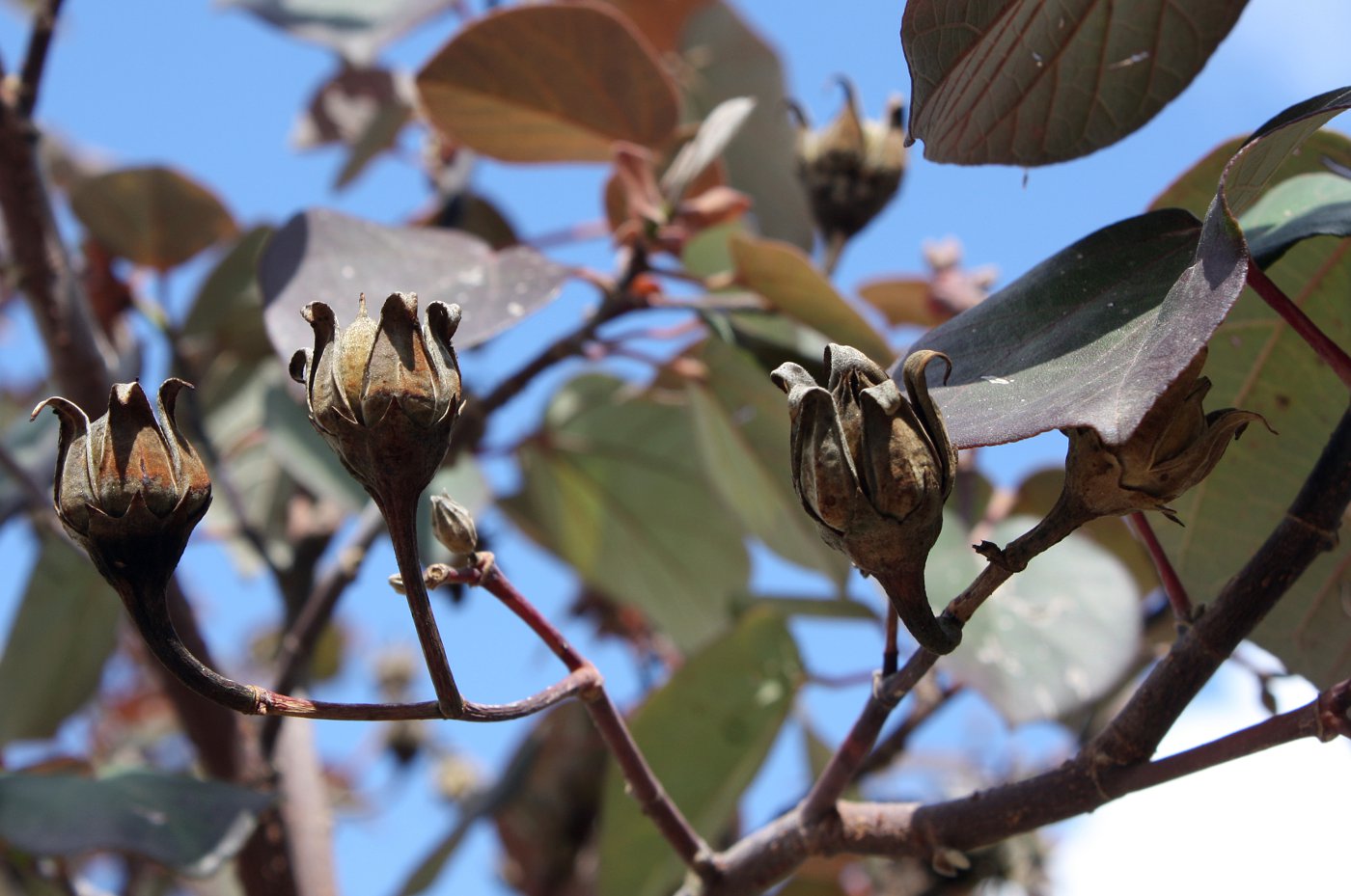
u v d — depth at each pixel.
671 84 0.65
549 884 0.90
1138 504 0.34
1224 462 0.47
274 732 0.66
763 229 0.90
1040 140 0.43
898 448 0.33
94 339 0.64
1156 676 0.39
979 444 0.34
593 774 0.91
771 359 0.62
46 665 0.79
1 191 0.63
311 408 0.35
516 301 0.53
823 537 0.34
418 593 0.35
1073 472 0.34
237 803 0.56
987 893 0.77
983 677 0.59
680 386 0.78
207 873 0.54
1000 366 0.36
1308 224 0.41
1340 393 0.45
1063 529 0.34
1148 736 0.40
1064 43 0.41
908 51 0.39
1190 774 0.40
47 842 0.53
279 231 0.54
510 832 0.91
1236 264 0.33
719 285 0.60
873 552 0.33
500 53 0.64
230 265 0.81
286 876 0.64
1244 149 0.36
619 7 0.94
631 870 0.64
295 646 0.65
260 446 0.86
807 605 0.82
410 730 1.07
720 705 0.66
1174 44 0.42
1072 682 0.59
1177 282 0.34
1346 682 0.38
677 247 0.61
